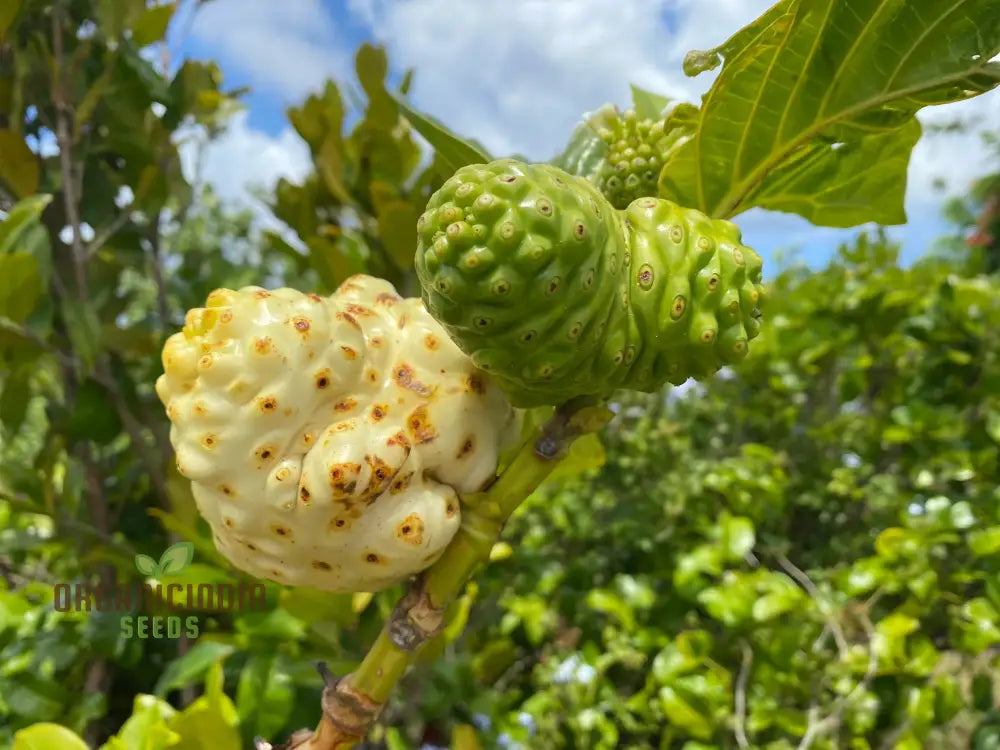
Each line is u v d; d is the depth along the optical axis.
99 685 0.41
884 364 0.70
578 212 0.14
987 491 0.53
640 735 0.49
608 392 0.17
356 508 0.15
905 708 0.41
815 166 0.21
